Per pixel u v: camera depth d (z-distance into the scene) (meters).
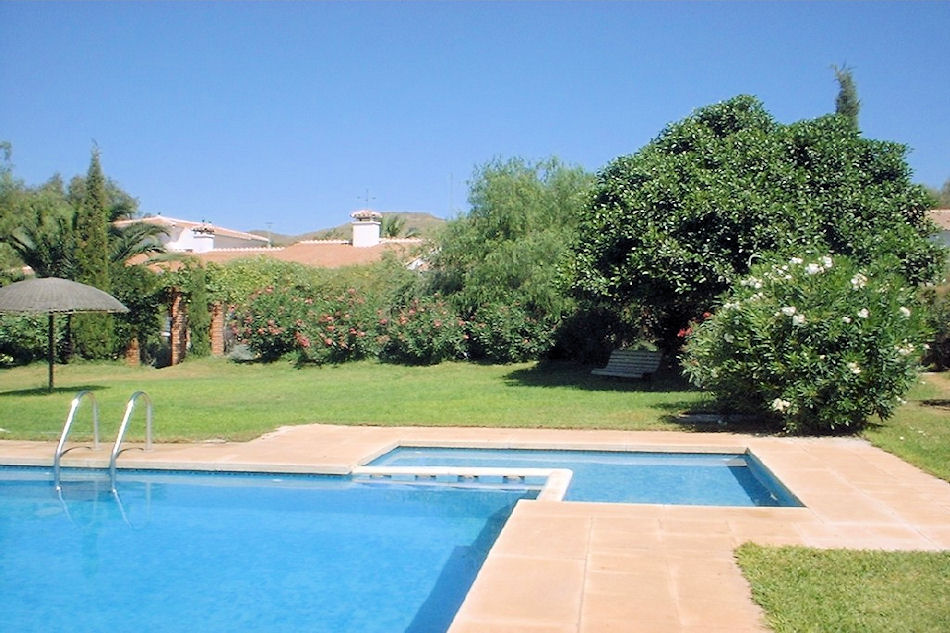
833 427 10.29
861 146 15.84
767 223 14.35
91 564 6.15
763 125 17.39
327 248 42.62
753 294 10.67
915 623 3.91
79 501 8.17
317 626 4.87
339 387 17.95
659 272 15.01
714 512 6.28
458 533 6.98
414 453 10.14
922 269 15.06
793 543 5.36
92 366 24.89
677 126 17.44
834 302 9.97
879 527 5.77
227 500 8.16
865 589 4.39
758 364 10.33
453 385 17.95
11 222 28.34
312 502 8.05
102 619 5.03
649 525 5.87
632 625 3.93
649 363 17.97
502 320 21.83
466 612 4.12
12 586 5.67
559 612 4.12
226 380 20.42
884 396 9.99
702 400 13.82
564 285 16.64
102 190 25.77
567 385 17.42
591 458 9.71
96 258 25.39
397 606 5.21
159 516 7.62
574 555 5.12
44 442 10.41
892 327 9.98
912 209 15.84
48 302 15.68
